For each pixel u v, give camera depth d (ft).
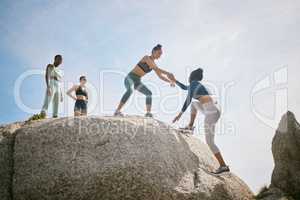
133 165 22.20
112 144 23.07
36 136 23.79
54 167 22.31
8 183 23.21
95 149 22.88
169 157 23.67
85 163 22.24
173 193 22.18
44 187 21.93
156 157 22.99
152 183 22.03
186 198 22.40
